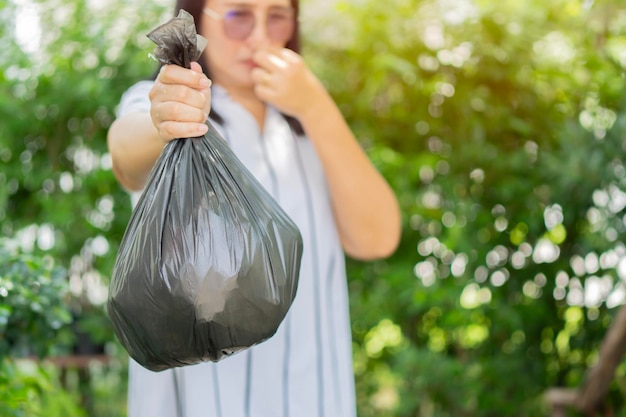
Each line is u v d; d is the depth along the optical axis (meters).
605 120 3.89
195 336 1.49
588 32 3.85
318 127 1.99
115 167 1.88
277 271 1.55
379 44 3.98
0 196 4.03
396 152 4.09
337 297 2.03
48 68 3.97
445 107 4.04
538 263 4.10
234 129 1.97
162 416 1.91
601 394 3.74
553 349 4.18
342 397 1.99
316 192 2.03
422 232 4.07
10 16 3.91
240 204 1.56
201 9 1.98
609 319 4.04
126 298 1.51
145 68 3.86
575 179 3.80
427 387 4.18
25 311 2.62
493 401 4.12
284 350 1.92
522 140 4.06
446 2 3.93
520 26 3.89
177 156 1.58
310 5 4.00
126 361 4.25
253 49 1.97
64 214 3.98
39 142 4.10
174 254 1.49
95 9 3.96
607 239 3.91
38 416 2.98
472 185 4.06
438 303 3.87
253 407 1.88
